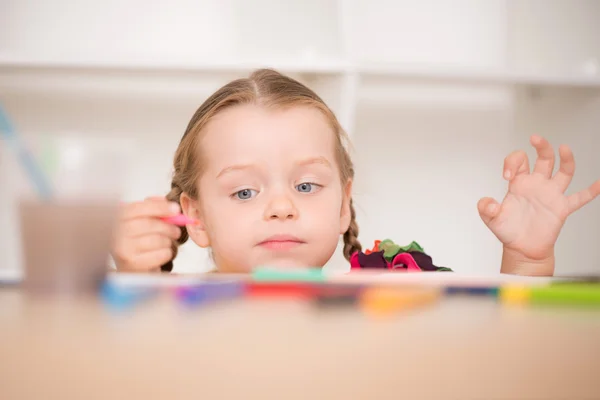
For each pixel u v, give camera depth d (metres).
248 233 1.34
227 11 2.54
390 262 1.47
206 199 1.45
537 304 0.51
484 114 2.73
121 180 0.56
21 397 0.26
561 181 1.35
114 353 0.31
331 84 2.28
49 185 0.54
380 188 2.71
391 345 0.33
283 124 1.40
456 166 2.74
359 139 2.69
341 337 0.35
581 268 2.61
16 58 2.14
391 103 2.69
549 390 0.28
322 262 1.37
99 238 0.55
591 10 2.74
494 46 2.62
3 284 0.68
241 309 0.46
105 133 2.58
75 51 2.21
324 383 0.26
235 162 1.37
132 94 2.56
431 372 0.28
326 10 2.47
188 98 2.58
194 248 2.46
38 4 2.51
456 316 0.44
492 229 1.36
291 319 0.42
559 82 2.40
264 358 0.30
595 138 2.59
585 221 2.62
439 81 2.47
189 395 0.25
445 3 2.60
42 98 2.54
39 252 0.54
